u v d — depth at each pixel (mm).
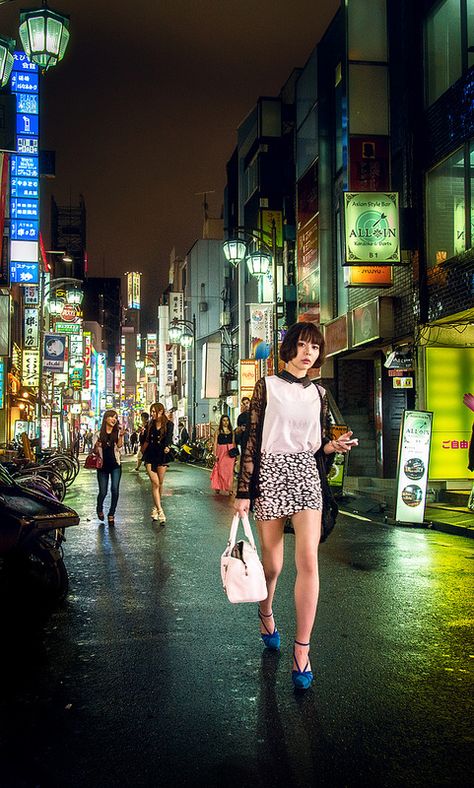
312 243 22781
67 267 74000
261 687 3908
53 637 5000
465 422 14883
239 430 16891
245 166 36000
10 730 3369
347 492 16312
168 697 3785
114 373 131625
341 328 19234
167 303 81562
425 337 14875
